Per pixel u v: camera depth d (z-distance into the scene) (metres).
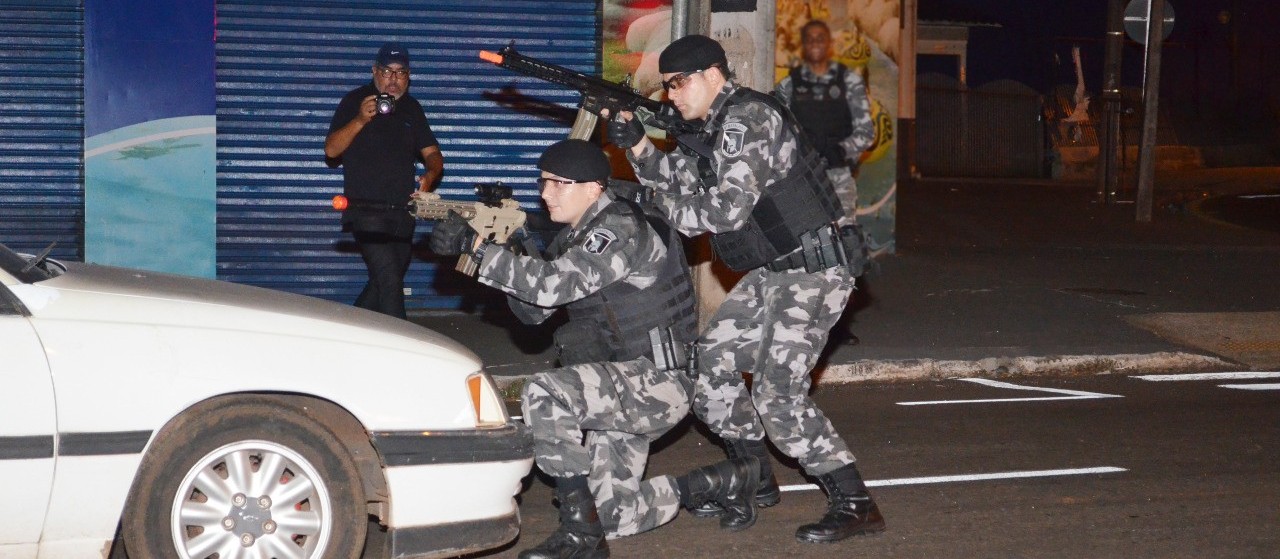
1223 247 15.45
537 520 5.71
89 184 9.96
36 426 4.00
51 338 4.07
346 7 10.19
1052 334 10.35
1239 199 21.47
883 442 7.24
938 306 11.38
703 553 5.23
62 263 4.91
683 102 5.20
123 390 4.09
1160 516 5.80
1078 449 7.08
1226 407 8.27
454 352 4.63
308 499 4.40
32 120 9.92
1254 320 11.01
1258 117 32.38
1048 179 25.80
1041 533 5.53
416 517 4.46
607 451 5.11
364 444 4.49
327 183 10.33
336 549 4.38
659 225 4.98
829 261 5.24
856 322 10.65
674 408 5.04
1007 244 15.41
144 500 4.17
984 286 12.39
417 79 10.33
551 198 4.92
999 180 24.78
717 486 5.33
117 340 4.13
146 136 9.99
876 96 13.58
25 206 9.99
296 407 4.36
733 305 5.52
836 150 9.24
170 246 10.12
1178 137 31.00
